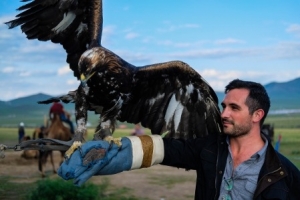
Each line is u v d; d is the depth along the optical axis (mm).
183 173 14039
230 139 3172
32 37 3898
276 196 2922
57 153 17953
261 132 3203
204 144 3293
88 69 3555
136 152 3305
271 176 2967
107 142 3264
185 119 4078
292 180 3041
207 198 3125
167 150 3385
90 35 3734
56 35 3939
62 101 3742
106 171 3217
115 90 3654
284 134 36719
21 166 13930
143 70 3781
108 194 10148
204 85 3908
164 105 4055
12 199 9016
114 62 3617
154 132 4105
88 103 3666
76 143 3244
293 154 18688
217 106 3961
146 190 10875
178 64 3830
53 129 12109
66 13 3844
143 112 4055
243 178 2998
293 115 89688
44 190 8695
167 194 10500
